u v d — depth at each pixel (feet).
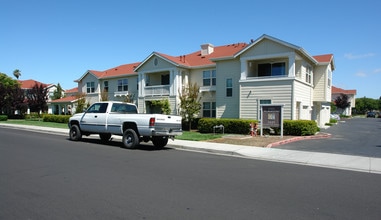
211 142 46.47
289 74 63.21
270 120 54.95
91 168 25.96
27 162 28.19
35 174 23.29
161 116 38.78
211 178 23.12
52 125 85.61
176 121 40.98
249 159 33.35
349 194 19.31
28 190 18.92
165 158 32.55
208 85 82.64
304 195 18.90
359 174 25.93
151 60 89.10
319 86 81.46
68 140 48.75
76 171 24.62
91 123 45.47
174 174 24.27
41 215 14.64
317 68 81.76
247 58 68.80
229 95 75.00
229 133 63.52
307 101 74.64
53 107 156.66
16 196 17.65
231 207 16.29
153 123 37.86
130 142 39.75
